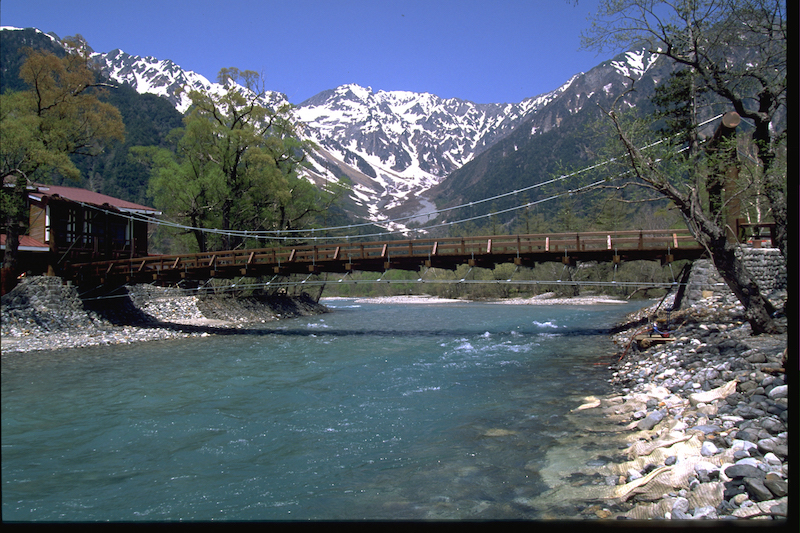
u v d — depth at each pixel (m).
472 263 22.83
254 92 35.69
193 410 10.20
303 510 5.67
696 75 12.88
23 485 6.51
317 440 8.32
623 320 28.06
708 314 16.39
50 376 13.66
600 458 6.88
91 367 14.99
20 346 18.11
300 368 14.80
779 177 12.05
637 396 9.64
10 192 21.39
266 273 25.27
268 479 6.70
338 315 38.03
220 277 25.70
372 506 5.75
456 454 7.45
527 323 29.22
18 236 21.36
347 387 12.20
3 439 8.43
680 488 5.42
